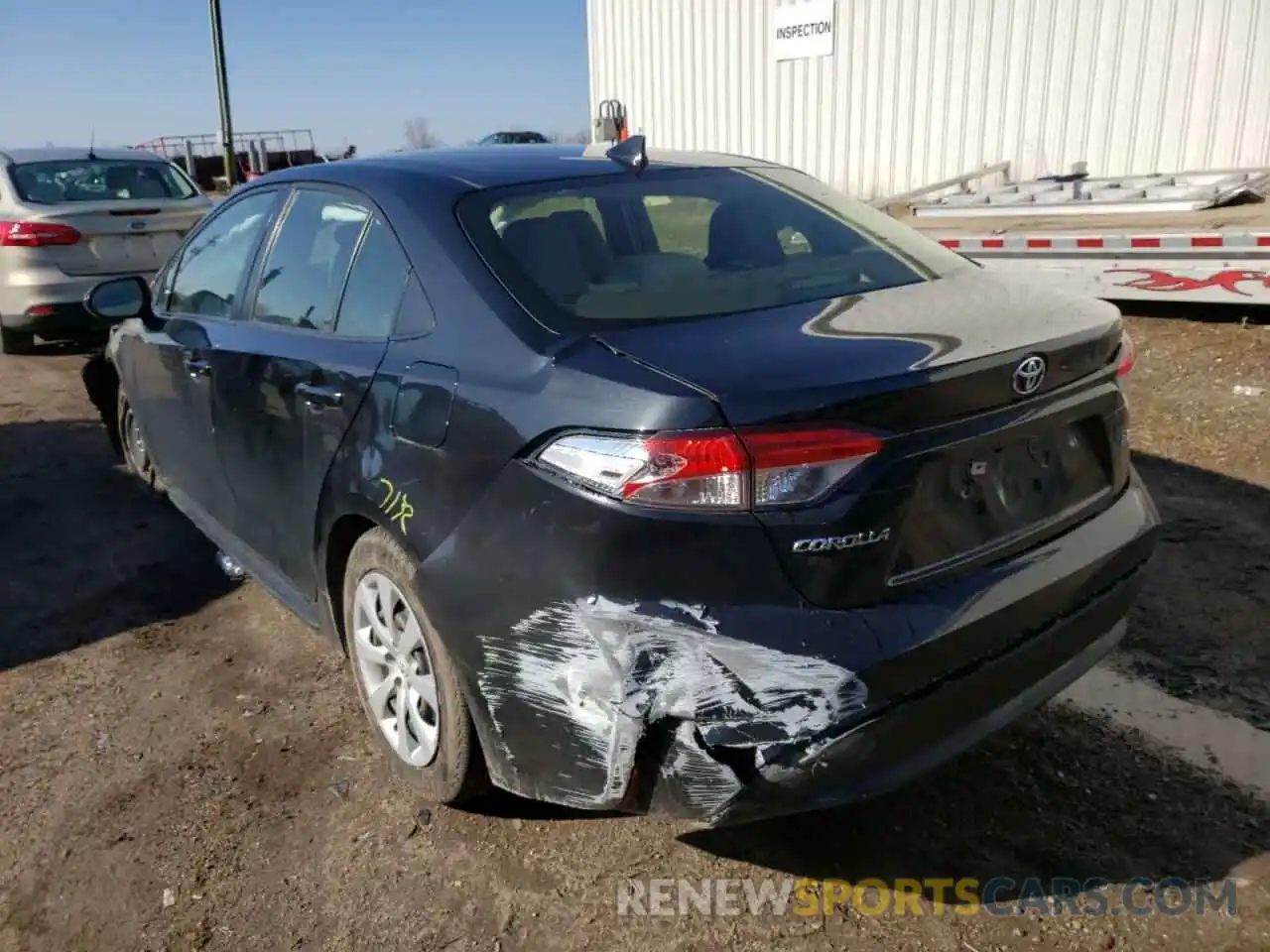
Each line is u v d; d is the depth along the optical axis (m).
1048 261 6.39
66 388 7.70
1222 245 5.62
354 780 2.99
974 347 2.24
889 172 11.92
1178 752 2.89
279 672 3.61
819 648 2.05
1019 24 10.24
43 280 7.86
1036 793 2.78
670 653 2.08
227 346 3.50
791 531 2.04
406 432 2.56
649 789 2.17
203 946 2.43
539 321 2.41
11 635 3.95
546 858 2.65
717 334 2.31
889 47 11.58
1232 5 8.70
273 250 3.48
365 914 2.50
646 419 2.06
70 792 2.99
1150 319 6.57
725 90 13.78
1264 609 3.61
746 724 2.06
